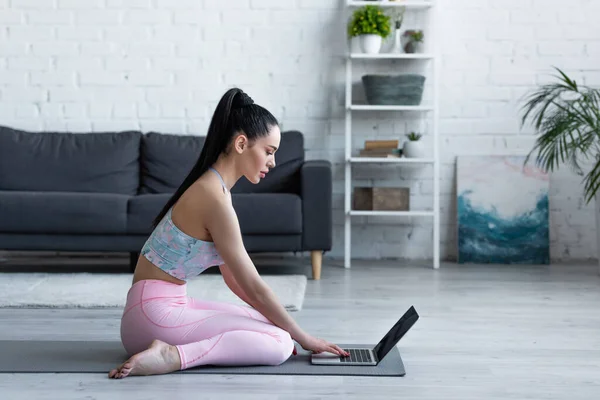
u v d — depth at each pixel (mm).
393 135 5191
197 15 5148
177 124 5176
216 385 2223
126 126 5164
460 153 5180
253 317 2572
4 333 2916
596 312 3426
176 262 2389
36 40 5137
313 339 2445
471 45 5137
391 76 4902
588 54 5125
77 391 2156
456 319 3266
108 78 5160
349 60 4992
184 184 2400
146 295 2410
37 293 3705
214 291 3836
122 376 2279
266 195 4344
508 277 4469
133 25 5145
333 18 5141
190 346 2348
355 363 2451
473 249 5090
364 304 3605
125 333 2443
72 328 3025
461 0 5129
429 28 5141
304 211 4348
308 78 5164
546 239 5074
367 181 5195
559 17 5125
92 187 4824
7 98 5148
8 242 4332
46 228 4293
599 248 4602
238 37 5160
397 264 5008
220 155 2379
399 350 2707
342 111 5172
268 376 2326
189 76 5164
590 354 2666
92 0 5133
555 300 3723
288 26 5152
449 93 5164
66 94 5160
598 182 4719
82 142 4918
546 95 4629
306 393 2160
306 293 3902
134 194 4867
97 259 5148
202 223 2338
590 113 4895
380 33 4914
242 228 4293
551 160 4555
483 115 5160
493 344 2811
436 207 4898
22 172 4812
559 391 2223
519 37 5129
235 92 2381
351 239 5238
